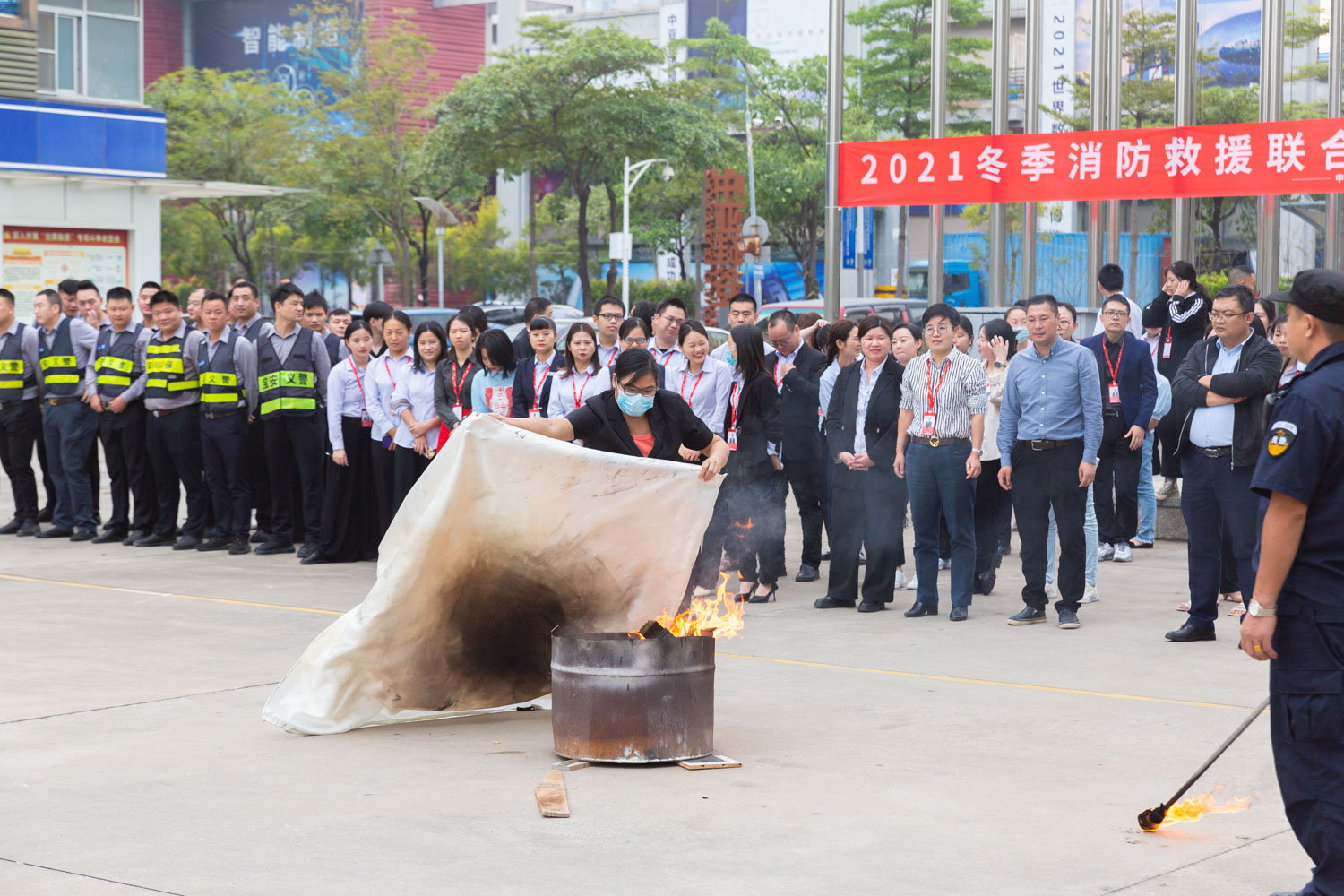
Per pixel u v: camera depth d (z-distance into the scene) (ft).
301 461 37.29
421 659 20.18
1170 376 39.65
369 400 35.65
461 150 147.54
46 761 18.31
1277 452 12.56
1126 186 49.01
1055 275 101.04
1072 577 27.99
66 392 40.63
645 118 143.74
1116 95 57.88
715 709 21.33
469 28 251.39
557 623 20.75
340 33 223.10
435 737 19.90
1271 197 58.70
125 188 89.25
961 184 50.96
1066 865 14.40
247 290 38.60
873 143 52.29
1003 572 35.53
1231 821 15.94
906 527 43.47
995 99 54.70
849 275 152.76
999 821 15.87
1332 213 58.75
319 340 37.86
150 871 14.12
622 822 15.80
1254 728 20.06
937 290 53.06
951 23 140.87
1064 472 27.78
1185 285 39.24
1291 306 12.99
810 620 29.09
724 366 30.94
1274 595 12.69
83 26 88.79
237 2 253.03
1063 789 17.11
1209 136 47.73
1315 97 100.63
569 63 142.51
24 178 83.05
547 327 31.42
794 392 34.06
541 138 147.43
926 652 25.67
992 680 23.32
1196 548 26.32
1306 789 12.78
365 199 167.02
